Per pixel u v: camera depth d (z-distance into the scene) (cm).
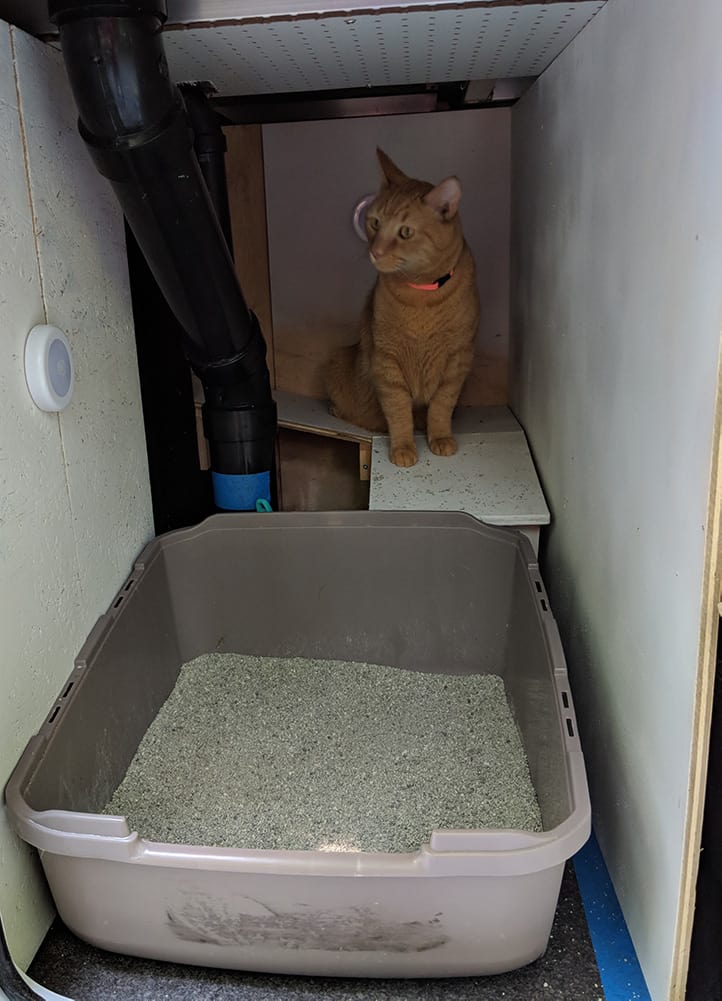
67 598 129
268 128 216
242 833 128
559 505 164
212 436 180
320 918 102
